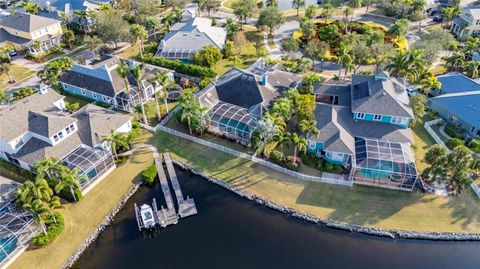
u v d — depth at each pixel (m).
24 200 52.56
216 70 102.81
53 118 69.00
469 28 118.75
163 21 129.12
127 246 56.16
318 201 61.75
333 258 54.03
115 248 55.81
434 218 58.44
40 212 52.00
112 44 118.12
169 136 77.00
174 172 68.44
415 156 70.19
